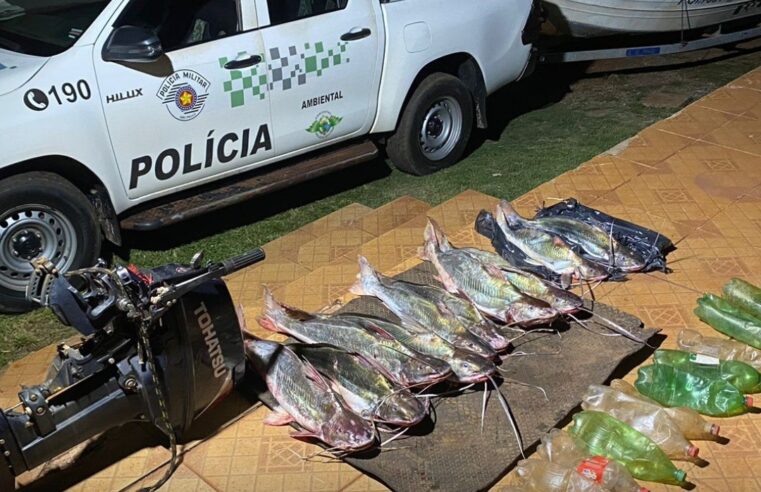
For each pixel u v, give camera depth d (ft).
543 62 29.94
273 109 20.08
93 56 17.58
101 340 11.16
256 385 13.33
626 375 13.62
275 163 21.20
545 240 16.10
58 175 17.78
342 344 13.50
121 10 18.01
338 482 11.71
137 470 12.21
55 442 11.16
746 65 32.89
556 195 19.13
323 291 16.38
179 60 18.47
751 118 22.76
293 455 12.21
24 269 17.85
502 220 16.88
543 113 29.14
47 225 17.89
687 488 11.38
